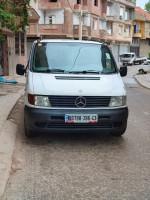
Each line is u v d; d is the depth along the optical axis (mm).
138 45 43438
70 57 4277
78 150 3686
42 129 3645
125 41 37875
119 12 35812
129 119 5539
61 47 4426
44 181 2801
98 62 4289
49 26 25672
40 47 4418
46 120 3590
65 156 3461
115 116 3701
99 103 3689
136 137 4328
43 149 3678
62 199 2482
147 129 4816
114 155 3543
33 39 25922
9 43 13164
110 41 34844
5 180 2762
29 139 4047
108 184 2777
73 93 3621
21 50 15398
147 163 3316
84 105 3635
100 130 3717
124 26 37438
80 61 4238
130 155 3559
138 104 7453
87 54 4375
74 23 27609
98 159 3400
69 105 3637
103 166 3199
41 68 4074
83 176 2938
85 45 4535
